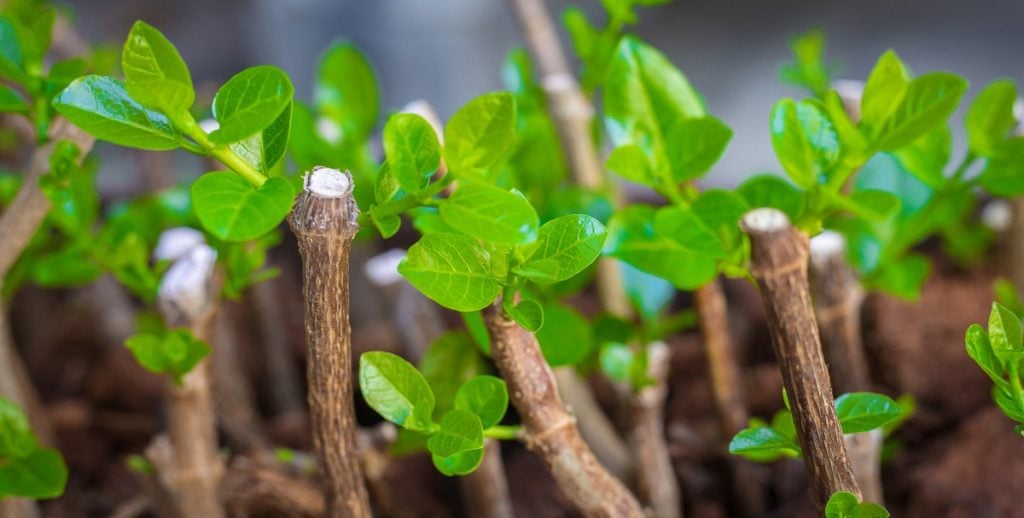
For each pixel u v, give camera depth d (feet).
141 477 2.55
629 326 2.36
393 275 2.79
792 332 1.79
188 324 2.21
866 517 1.78
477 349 2.32
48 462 2.06
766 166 5.05
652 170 2.07
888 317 3.14
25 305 3.87
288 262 4.29
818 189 1.90
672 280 2.06
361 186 1.99
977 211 3.68
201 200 1.69
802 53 2.84
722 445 2.66
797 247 1.78
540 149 2.56
